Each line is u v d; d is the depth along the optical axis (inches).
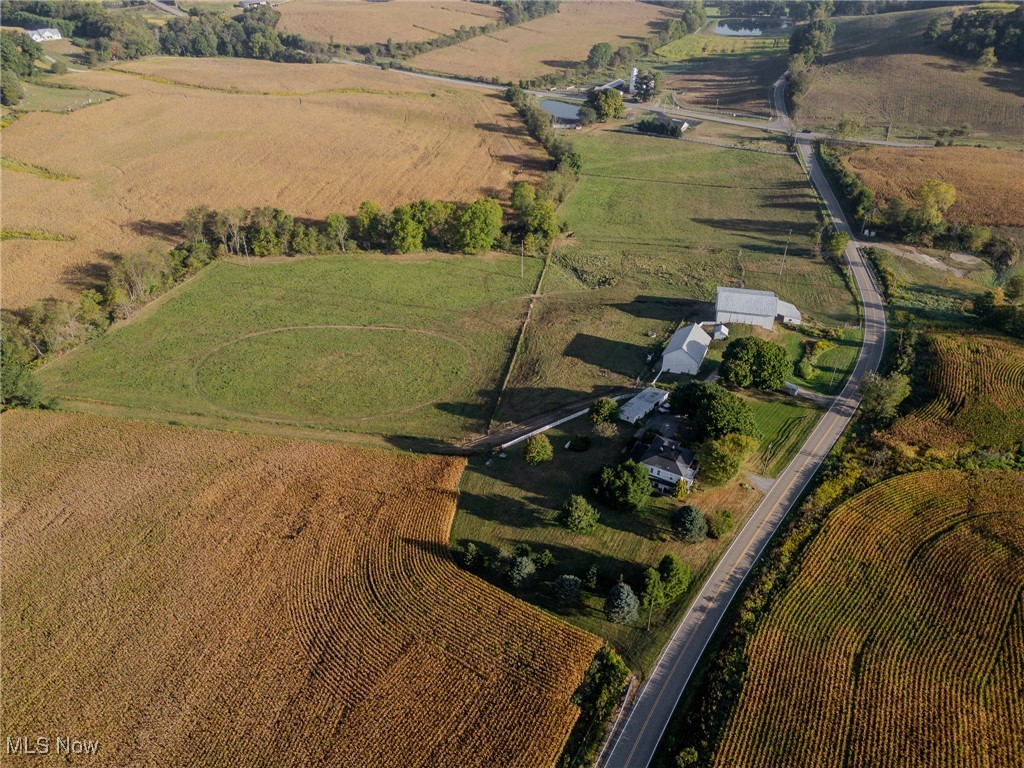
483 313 4296.3
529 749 1818.4
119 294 4165.8
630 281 4672.7
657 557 2432.3
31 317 3880.4
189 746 1859.0
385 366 3754.9
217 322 4168.3
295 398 3496.6
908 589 2244.1
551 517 2628.0
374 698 1961.1
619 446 2997.0
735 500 2679.6
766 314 3875.5
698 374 3499.0
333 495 2765.7
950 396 3169.3
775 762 1766.7
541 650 2085.4
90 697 1999.3
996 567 2308.1
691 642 2133.4
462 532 2591.0
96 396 3494.1
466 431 3233.3
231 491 2802.7
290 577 2377.0
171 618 2239.2
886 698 1910.7
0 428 3186.5
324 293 4512.8
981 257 4783.5
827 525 2496.3
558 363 3693.4
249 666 2073.1
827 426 3102.9
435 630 2160.4
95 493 2797.7
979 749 1777.8
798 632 2107.5
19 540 2571.4
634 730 1898.4
